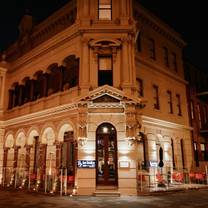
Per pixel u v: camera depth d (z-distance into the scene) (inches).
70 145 783.7
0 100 1095.0
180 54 1161.4
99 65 765.9
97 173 688.4
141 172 735.1
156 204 509.4
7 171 980.6
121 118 701.9
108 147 701.9
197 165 1096.2
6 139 1045.2
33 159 898.7
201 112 1225.4
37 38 1063.6
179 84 1107.3
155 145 887.7
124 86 727.1
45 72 919.0
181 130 1045.2
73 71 876.6
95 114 705.6
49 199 592.7
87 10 795.4
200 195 662.5
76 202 540.7
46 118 853.2
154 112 916.6
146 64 924.0
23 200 580.1
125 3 802.2
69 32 822.5
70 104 748.6
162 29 1047.0
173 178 905.5
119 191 654.5
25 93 1043.9
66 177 688.4
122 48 760.3
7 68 1131.3
